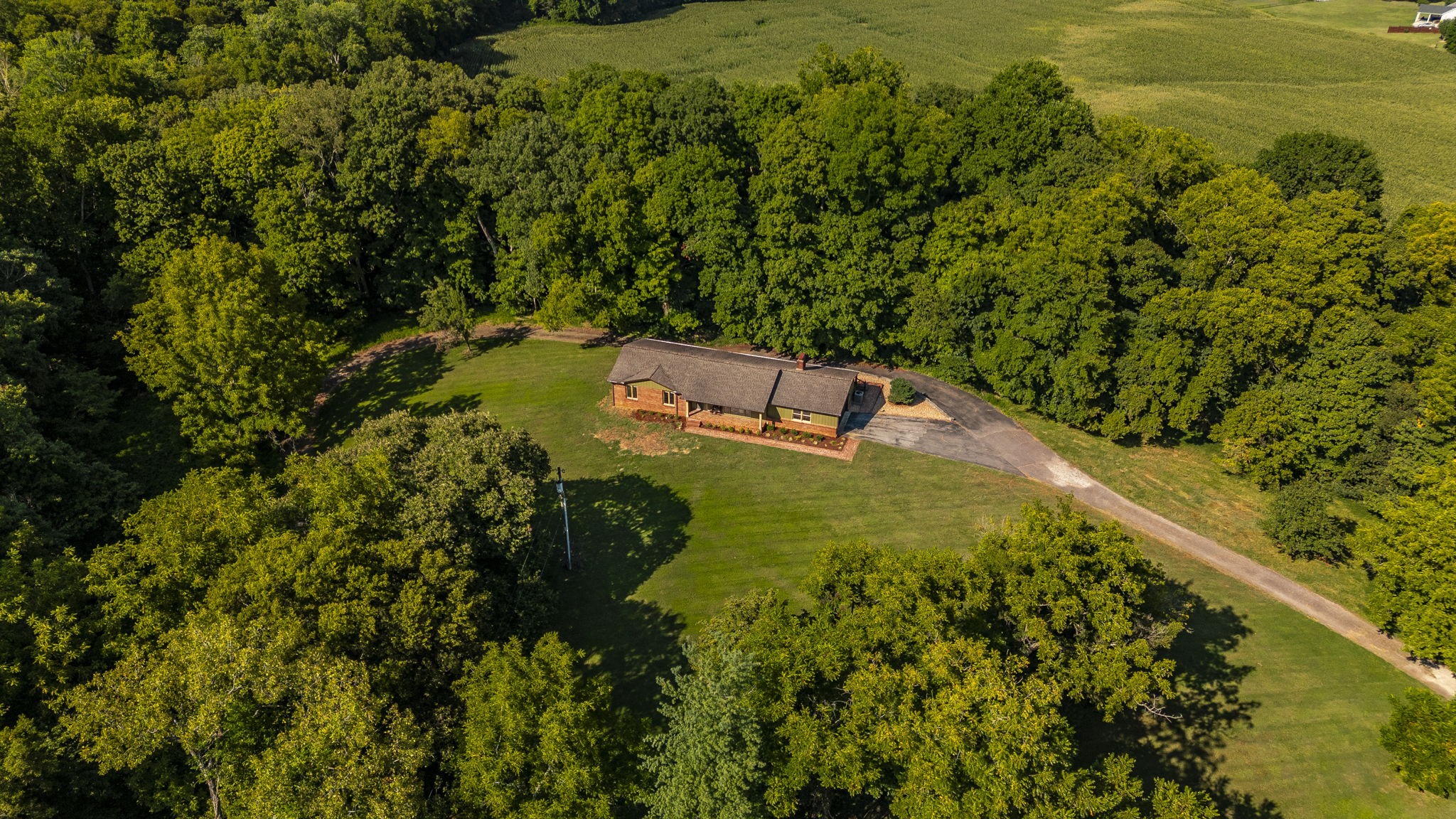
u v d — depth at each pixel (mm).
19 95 88875
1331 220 64375
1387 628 51062
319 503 41750
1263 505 61688
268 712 33188
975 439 69812
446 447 48219
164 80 101062
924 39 179000
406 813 28953
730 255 77875
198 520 40562
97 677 32781
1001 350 68562
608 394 76562
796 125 75312
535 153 80250
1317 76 148750
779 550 57500
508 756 31375
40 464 49594
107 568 38062
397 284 85938
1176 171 74500
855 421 72375
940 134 76688
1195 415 63938
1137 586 38688
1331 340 61875
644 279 80000
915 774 31453
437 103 85688
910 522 60094
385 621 37312
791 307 76625
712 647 36781
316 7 127125
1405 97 136750
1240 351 63000
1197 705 46250
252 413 61688
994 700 32312
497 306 90750
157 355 60031
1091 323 64625
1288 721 45344
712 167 76562
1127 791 32281
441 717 36688
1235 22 187125
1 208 68750
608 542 58344
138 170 73312
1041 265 66312
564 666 34781
